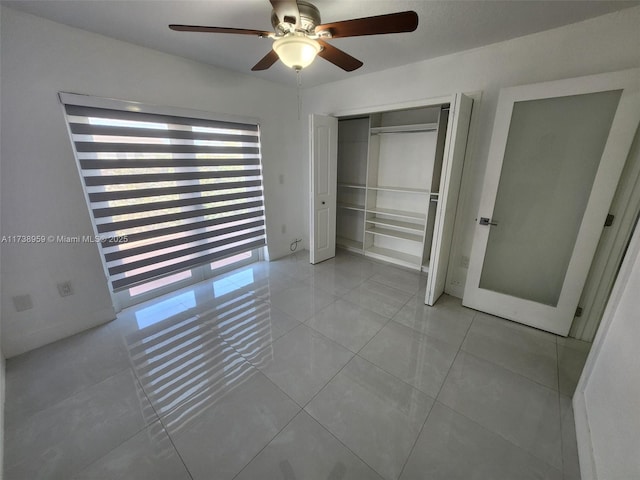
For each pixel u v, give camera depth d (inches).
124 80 82.6
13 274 72.6
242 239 129.0
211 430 54.4
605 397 46.4
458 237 102.3
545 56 75.2
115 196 87.5
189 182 104.5
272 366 71.4
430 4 61.2
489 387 64.4
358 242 163.2
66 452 50.2
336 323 90.0
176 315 94.9
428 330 86.1
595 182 70.8
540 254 86.0
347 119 148.5
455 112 80.0
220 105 106.9
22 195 71.0
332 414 57.8
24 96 67.6
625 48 65.1
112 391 63.6
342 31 52.9
